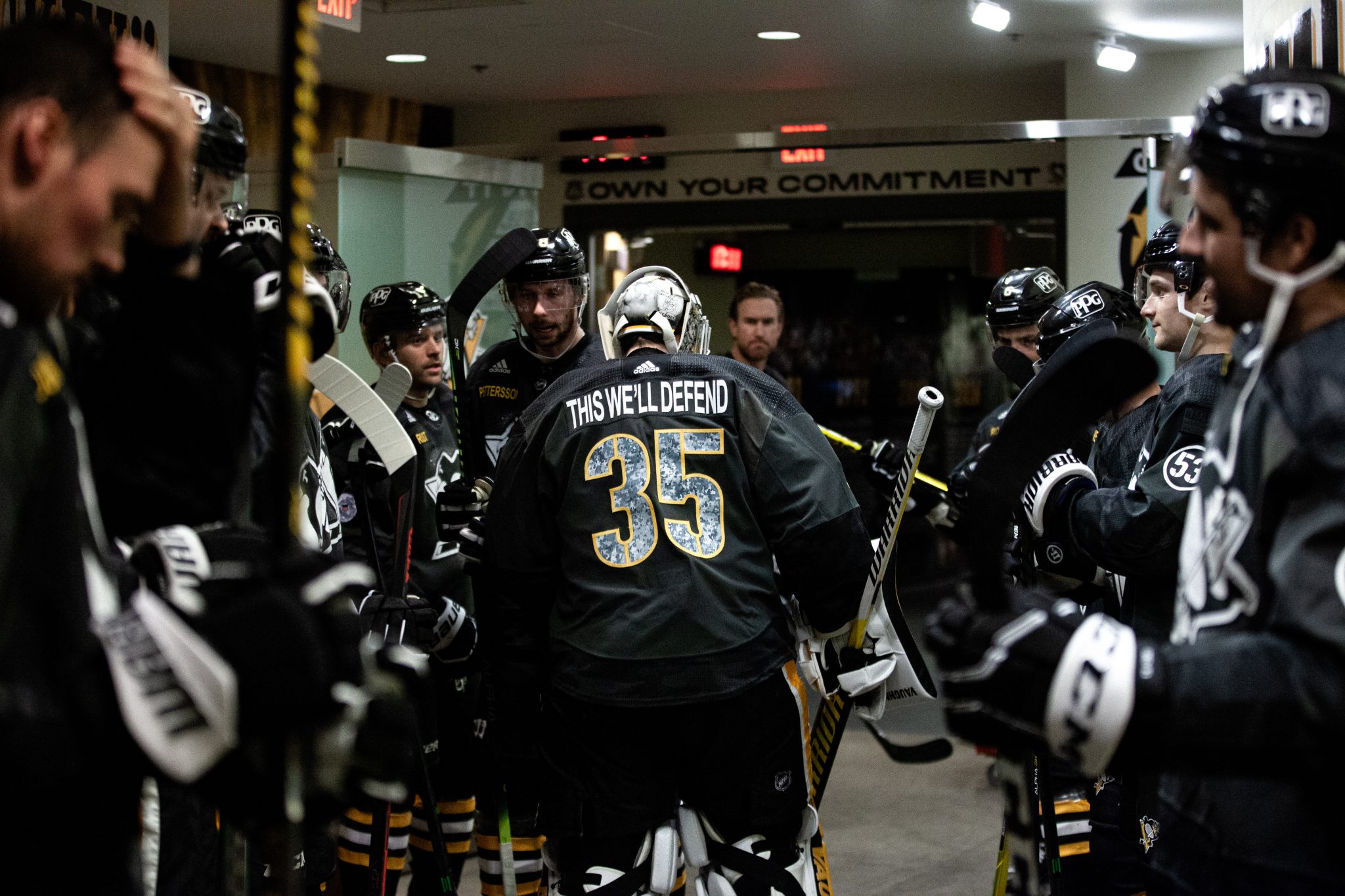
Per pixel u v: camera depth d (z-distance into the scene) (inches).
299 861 92.4
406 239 216.1
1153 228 242.4
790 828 103.7
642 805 101.3
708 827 103.2
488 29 287.1
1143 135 239.1
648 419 103.6
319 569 46.0
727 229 393.1
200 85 309.3
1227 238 52.7
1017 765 59.0
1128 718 49.2
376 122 363.6
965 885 162.2
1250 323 55.5
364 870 134.3
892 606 111.7
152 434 57.9
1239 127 51.5
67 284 46.4
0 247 44.5
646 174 376.8
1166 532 97.4
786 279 462.6
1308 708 46.9
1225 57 313.9
